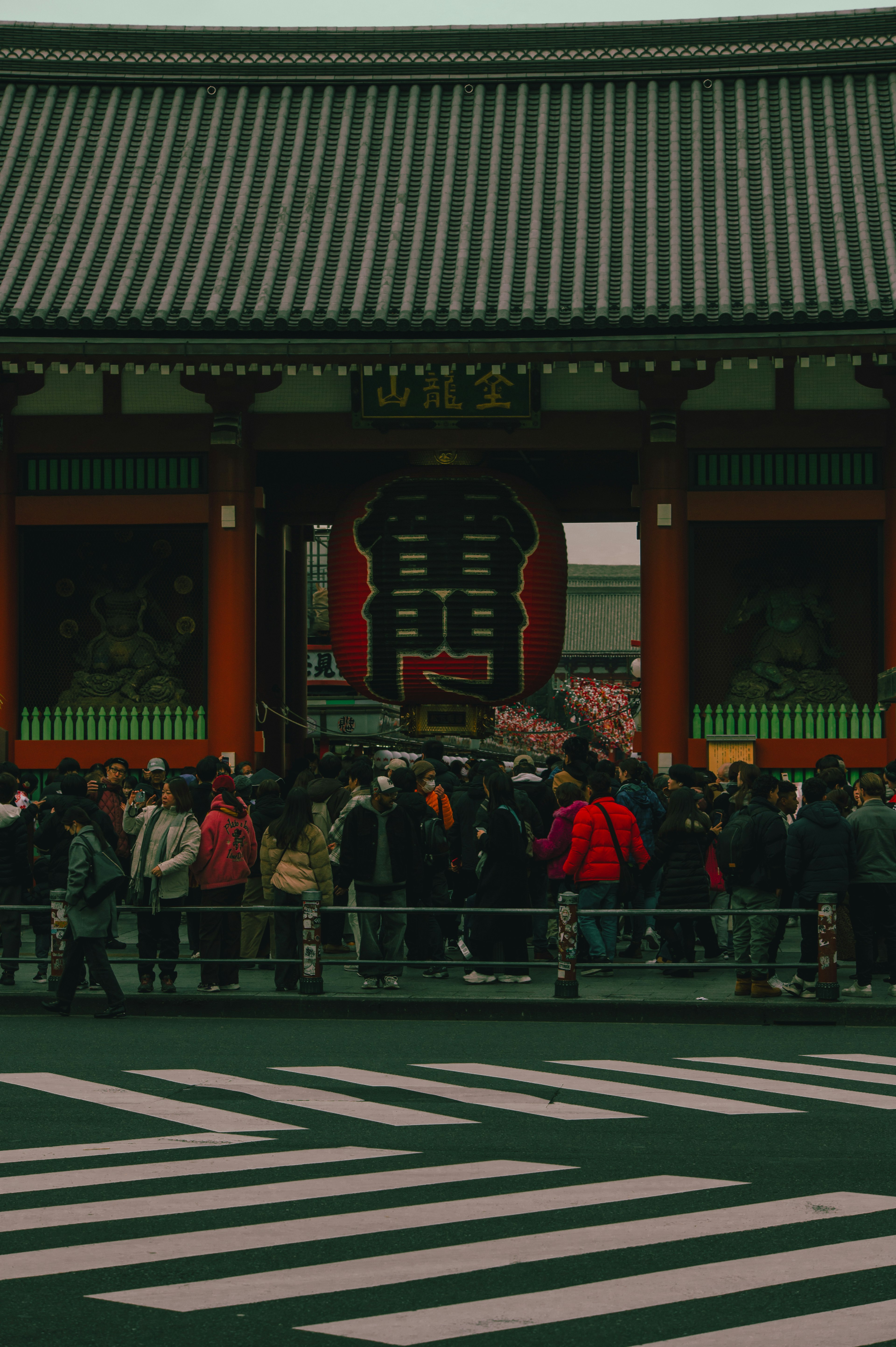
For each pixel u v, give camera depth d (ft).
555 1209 25.52
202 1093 35.04
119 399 83.82
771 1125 31.86
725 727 81.87
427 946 53.42
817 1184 27.14
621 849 53.93
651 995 48.32
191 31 94.48
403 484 80.28
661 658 80.07
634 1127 31.65
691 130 91.40
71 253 82.43
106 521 83.51
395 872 50.29
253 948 57.77
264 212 85.30
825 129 89.56
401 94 95.04
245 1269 22.48
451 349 75.72
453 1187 27.02
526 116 93.20
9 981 50.80
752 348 74.84
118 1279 22.00
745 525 83.30
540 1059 39.63
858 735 81.66
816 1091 35.37
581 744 60.13
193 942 57.06
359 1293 21.36
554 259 80.02
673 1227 24.41
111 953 60.70
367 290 78.59
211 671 81.66
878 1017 45.34
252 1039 42.86
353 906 53.93
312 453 87.25
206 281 80.64
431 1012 47.01
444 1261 22.79
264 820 56.75
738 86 92.79
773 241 80.28
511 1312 20.56
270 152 91.45
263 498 85.51
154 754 82.89
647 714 80.38
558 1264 22.66
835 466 82.12
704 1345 19.36
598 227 84.17
